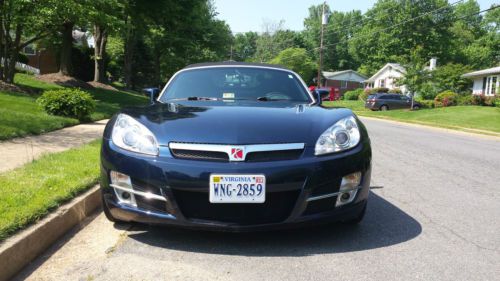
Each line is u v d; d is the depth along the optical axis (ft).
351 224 12.92
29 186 13.79
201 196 10.54
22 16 47.80
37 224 10.96
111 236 11.95
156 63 142.72
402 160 27.12
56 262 10.28
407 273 9.84
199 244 11.34
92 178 15.28
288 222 10.57
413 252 11.08
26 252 10.14
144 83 159.22
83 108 38.19
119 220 12.12
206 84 15.69
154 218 10.68
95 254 10.73
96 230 12.44
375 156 28.71
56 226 11.65
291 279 9.44
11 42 53.31
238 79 15.97
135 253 10.77
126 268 9.94
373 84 214.28
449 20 224.94
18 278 9.45
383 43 230.89
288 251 10.94
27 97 46.21
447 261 10.56
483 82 126.62
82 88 72.84
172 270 9.84
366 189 11.53
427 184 19.79
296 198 10.53
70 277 9.49
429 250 11.25
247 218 10.53
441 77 132.05
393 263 10.36
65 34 75.82
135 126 11.39
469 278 9.64
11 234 10.19
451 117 78.95
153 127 11.24
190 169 10.33
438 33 224.74
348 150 11.21
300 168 10.46
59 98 37.50
